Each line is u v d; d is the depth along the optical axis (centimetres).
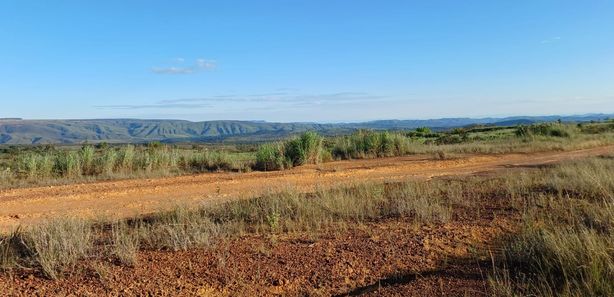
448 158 1906
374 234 666
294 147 1738
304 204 824
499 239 621
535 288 427
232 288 485
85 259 553
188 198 1028
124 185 1238
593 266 435
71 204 984
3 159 1933
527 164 1641
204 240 612
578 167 1210
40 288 473
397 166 1648
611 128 4184
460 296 436
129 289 475
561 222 679
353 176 1400
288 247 609
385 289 464
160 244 617
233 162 1703
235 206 834
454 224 717
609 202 780
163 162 1609
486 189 1028
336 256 570
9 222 803
